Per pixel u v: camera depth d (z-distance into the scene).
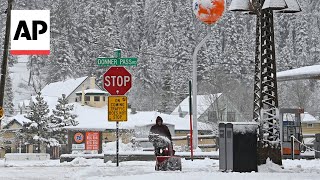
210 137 95.31
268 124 49.62
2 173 49.28
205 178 37.88
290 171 47.44
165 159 47.91
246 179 37.25
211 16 69.38
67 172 50.56
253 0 51.47
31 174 47.91
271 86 50.16
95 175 44.16
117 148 53.22
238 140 45.66
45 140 170.75
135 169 49.28
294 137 78.94
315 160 67.50
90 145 102.88
